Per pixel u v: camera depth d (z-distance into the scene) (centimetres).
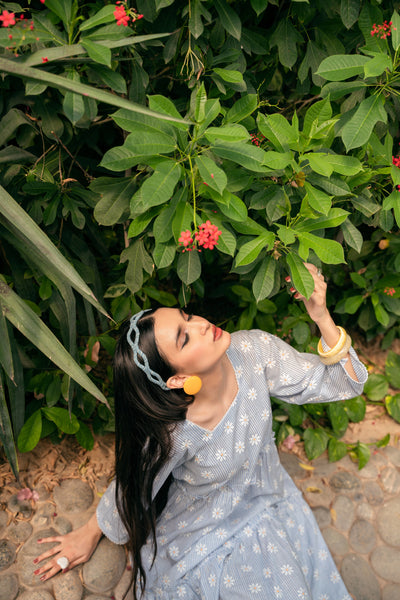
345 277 249
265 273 142
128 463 143
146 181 114
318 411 210
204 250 197
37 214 161
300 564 153
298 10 156
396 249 209
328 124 130
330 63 123
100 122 168
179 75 161
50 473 192
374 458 209
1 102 151
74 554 163
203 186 128
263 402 144
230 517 155
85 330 211
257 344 146
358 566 175
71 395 158
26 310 132
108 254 204
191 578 150
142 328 124
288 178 139
